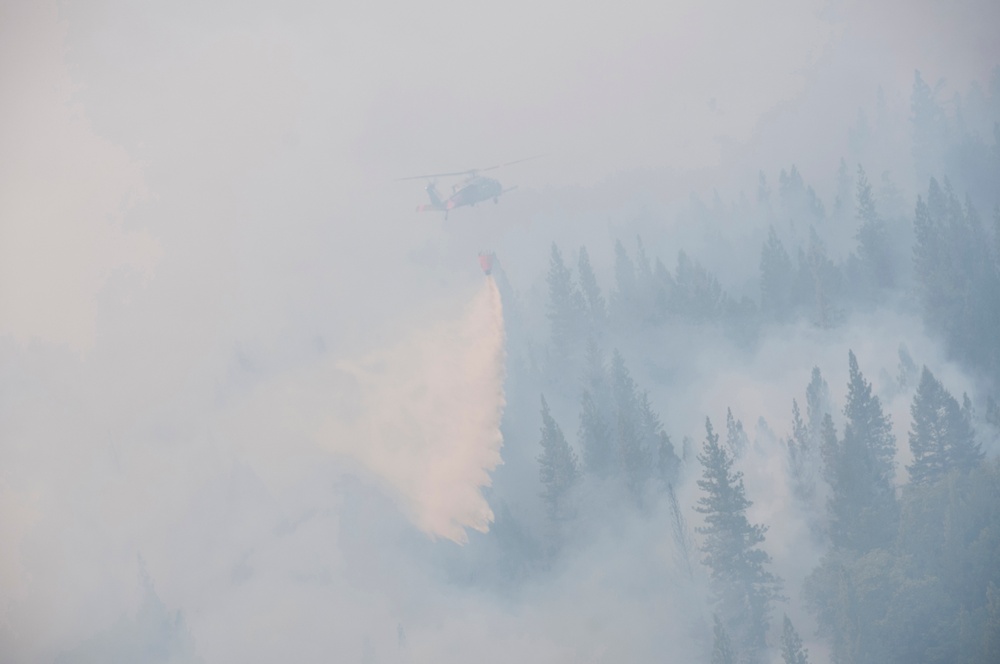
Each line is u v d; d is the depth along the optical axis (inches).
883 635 3034.0
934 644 3002.0
